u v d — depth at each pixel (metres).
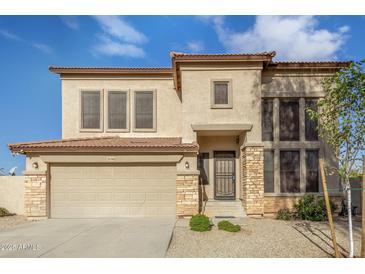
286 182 17.20
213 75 16.69
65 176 15.53
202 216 12.80
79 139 17.33
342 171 8.69
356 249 9.55
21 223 14.03
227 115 16.47
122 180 15.56
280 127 17.47
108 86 19.56
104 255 8.77
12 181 17.38
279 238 10.98
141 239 10.57
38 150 15.09
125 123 19.44
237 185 18.67
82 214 15.38
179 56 16.27
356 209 17.20
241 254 9.02
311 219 15.21
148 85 19.72
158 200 15.48
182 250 9.43
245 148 16.50
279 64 17.19
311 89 17.42
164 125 19.50
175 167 15.59
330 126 8.85
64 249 9.41
